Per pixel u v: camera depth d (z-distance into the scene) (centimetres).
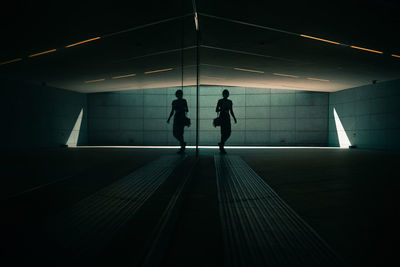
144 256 134
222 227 205
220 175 432
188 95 1502
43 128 1200
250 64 1018
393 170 501
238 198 291
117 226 179
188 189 331
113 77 1162
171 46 802
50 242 150
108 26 626
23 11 522
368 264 146
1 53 776
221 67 1071
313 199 289
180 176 379
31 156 746
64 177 387
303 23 624
